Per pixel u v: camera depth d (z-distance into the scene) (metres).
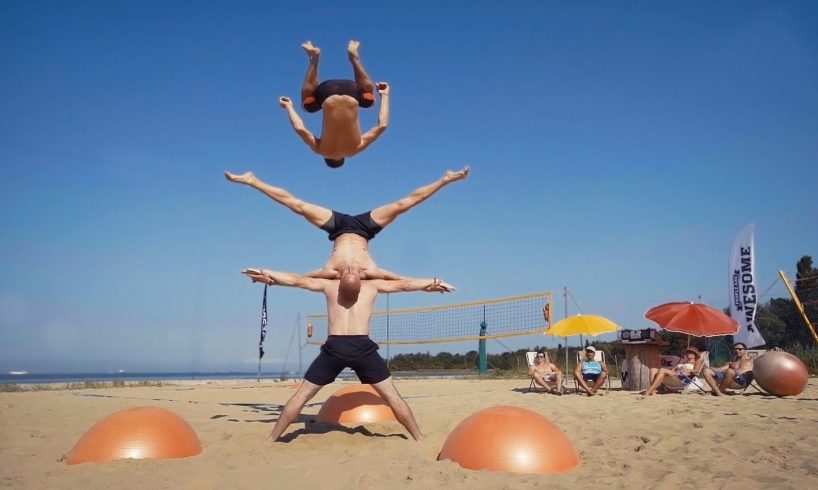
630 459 5.05
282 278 6.30
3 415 9.03
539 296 15.73
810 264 22.48
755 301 14.36
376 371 6.24
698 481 4.34
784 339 17.66
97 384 17.80
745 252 14.58
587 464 4.89
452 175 6.76
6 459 5.49
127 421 5.33
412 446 5.90
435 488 4.16
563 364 19.92
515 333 16.67
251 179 6.70
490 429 4.77
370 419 7.19
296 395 6.21
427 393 12.54
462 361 28.81
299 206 6.75
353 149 6.94
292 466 4.96
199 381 23.25
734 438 5.85
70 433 7.28
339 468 4.84
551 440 4.72
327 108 6.35
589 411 8.08
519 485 4.15
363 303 6.35
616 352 20.59
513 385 14.37
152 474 4.62
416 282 6.59
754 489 4.14
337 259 6.61
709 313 11.13
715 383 10.27
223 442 6.22
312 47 6.34
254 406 10.63
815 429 6.32
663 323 11.21
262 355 12.23
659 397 9.94
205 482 4.43
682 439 5.86
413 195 6.81
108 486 4.32
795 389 9.71
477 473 4.44
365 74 6.52
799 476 4.48
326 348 6.21
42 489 4.28
